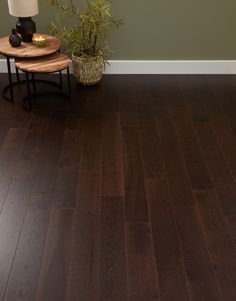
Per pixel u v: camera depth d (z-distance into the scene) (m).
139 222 2.03
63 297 1.66
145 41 3.47
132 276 1.75
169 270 1.78
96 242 1.91
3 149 2.54
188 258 1.84
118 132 2.77
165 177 2.35
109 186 2.27
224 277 1.76
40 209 2.09
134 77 3.60
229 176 2.38
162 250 1.88
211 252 1.88
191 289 1.70
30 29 2.98
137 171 2.40
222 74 3.66
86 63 3.21
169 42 3.49
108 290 1.69
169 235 1.96
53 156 2.50
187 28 3.41
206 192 2.25
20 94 3.23
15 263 1.79
